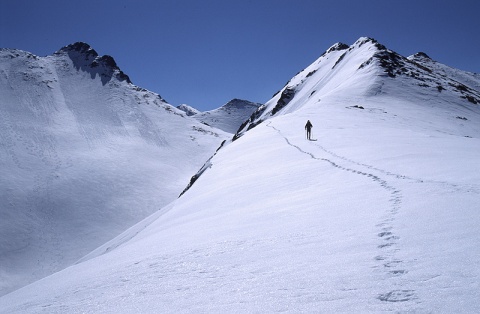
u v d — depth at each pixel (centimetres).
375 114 4553
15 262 8675
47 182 12662
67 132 16875
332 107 5119
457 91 7106
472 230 569
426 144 1961
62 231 10338
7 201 11075
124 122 19325
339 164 1670
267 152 2672
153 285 637
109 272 840
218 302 491
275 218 972
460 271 441
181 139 19512
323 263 555
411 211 738
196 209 1625
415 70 7888
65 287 862
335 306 413
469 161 1266
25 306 772
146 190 13562
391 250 553
